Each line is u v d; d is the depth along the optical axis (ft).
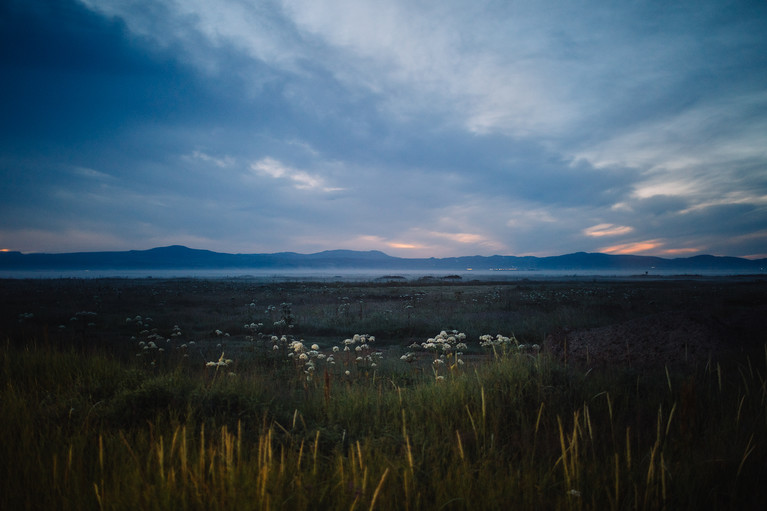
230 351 33.58
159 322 49.65
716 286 134.51
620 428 12.16
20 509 7.51
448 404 14.48
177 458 9.39
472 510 7.82
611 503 7.78
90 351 27.89
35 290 97.19
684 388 11.70
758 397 13.71
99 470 9.13
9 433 10.53
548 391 14.92
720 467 9.37
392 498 8.03
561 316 53.78
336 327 49.29
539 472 9.58
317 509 7.73
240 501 7.30
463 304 73.82
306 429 12.78
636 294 92.27
